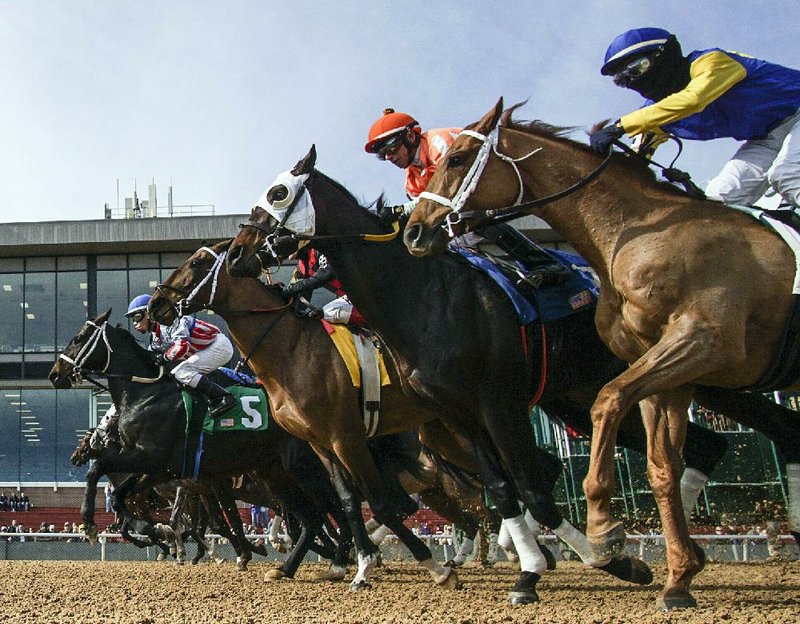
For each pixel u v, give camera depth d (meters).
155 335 8.40
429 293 5.11
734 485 8.69
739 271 3.78
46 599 5.70
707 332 3.70
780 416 5.13
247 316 6.25
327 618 4.38
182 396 7.64
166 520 13.84
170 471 7.72
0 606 5.24
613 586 6.02
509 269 5.14
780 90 4.37
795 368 3.93
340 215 5.47
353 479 6.14
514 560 8.34
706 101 4.14
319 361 5.99
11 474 25.31
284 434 7.31
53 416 25.61
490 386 4.93
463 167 4.34
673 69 4.44
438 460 7.22
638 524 9.57
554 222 4.31
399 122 5.57
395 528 5.94
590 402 6.03
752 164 4.53
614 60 4.50
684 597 3.95
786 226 3.96
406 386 5.47
